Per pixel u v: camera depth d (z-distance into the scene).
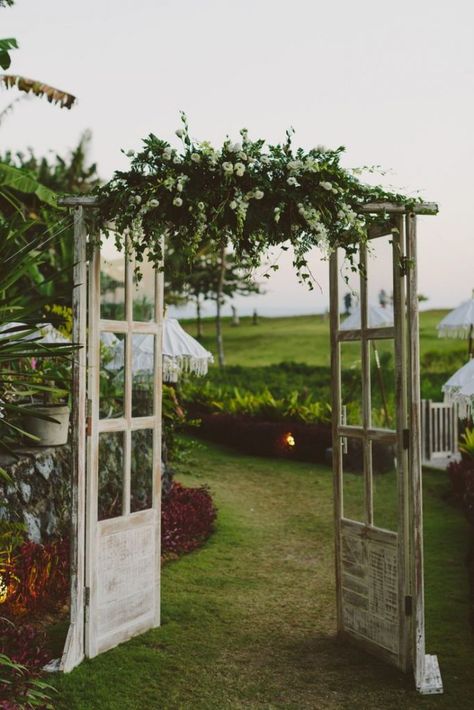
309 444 12.65
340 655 4.46
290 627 4.97
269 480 11.02
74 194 4.21
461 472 9.30
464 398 7.84
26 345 4.27
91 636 4.34
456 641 4.63
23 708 3.40
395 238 4.15
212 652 4.50
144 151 4.04
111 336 4.71
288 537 7.64
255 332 54.56
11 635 4.14
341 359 4.77
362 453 4.53
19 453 5.71
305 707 3.78
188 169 4.01
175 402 8.41
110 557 4.49
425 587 5.80
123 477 4.62
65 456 6.00
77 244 4.25
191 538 7.27
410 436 4.09
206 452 13.44
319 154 4.02
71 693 3.85
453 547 7.05
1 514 5.21
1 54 9.29
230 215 4.05
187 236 4.14
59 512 5.82
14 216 4.65
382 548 4.33
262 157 3.97
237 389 17.45
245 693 3.94
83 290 4.29
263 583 6.00
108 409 4.60
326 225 4.05
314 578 6.16
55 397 6.46
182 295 30.42
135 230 4.02
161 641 4.65
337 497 4.76
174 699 3.86
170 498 8.10
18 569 4.95
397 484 4.19
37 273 8.93
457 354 33.03
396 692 3.94
